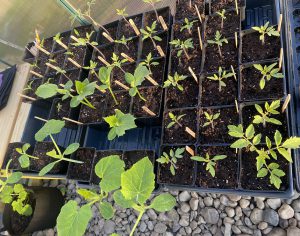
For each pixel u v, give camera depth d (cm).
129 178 33
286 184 40
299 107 46
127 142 60
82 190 40
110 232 62
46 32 79
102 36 69
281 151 37
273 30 46
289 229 49
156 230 58
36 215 61
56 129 49
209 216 55
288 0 54
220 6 56
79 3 71
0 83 81
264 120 42
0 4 69
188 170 47
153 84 56
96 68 64
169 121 51
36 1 69
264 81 43
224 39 50
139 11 74
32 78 72
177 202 58
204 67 52
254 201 53
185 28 58
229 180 44
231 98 48
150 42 61
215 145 46
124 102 57
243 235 52
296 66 50
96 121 58
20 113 77
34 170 60
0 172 65
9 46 83
